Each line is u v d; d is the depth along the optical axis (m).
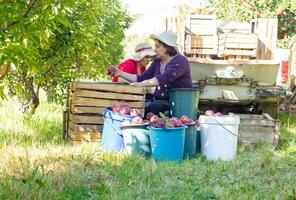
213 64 9.25
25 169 5.67
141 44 9.14
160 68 8.08
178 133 6.80
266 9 15.76
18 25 3.72
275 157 7.36
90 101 7.58
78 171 5.82
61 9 3.98
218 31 10.05
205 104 10.32
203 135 7.27
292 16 16.02
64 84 9.68
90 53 9.79
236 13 15.76
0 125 8.96
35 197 4.75
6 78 8.91
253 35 9.40
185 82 7.88
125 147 7.01
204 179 6.00
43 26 3.87
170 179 5.91
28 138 7.94
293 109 12.86
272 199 5.12
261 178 6.18
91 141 7.61
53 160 6.25
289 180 6.06
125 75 8.24
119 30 11.10
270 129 8.13
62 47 9.17
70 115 7.84
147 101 8.05
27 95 9.67
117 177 5.85
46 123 9.45
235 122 7.22
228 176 6.21
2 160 6.11
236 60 9.27
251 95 9.55
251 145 8.04
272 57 9.89
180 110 7.53
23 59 3.78
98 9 9.50
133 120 6.98
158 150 6.84
